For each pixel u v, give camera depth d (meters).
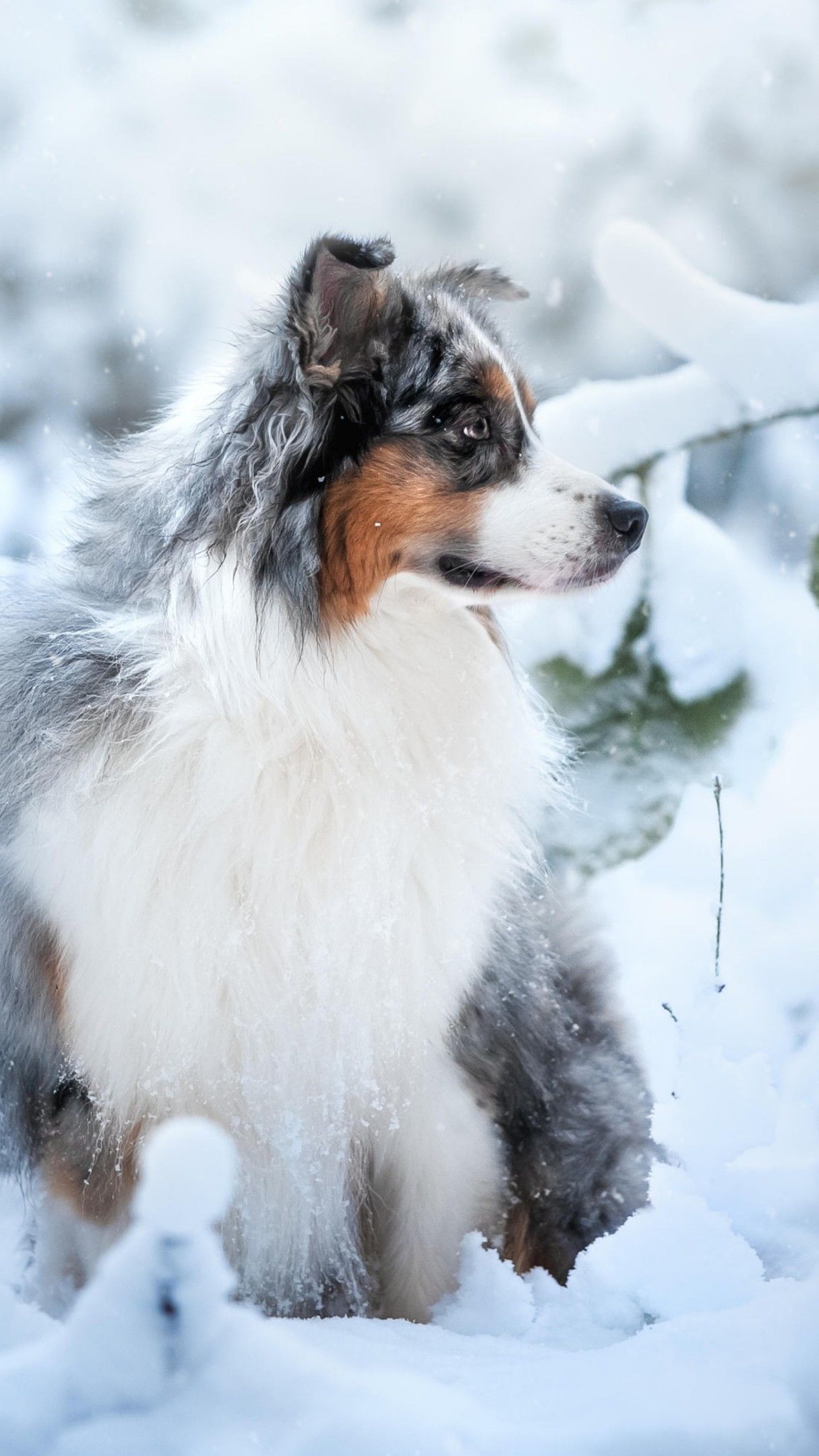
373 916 3.13
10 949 3.23
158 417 4.68
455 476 3.29
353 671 3.16
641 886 5.09
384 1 8.21
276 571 3.07
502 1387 2.22
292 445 3.04
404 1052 3.25
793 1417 2.03
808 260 8.35
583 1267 3.16
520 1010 3.56
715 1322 2.42
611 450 4.68
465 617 3.40
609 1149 3.65
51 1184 3.29
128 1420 1.85
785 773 5.24
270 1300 3.33
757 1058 3.72
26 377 8.14
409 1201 3.38
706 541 4.76
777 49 8.05
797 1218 3.23
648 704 4.68
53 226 8.12
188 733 3.02
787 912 4.97
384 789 3.16
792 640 4.75
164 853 3.01
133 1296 1.85
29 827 3.08
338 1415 1.89
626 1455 1.95
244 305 4.88
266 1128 3.17
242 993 3.07
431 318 3.28
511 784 3.45
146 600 3.13
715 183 8.23
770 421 4.69
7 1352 2.16
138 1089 3.12
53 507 7.62
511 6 8.16
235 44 8.23
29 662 3.19
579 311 8.16
